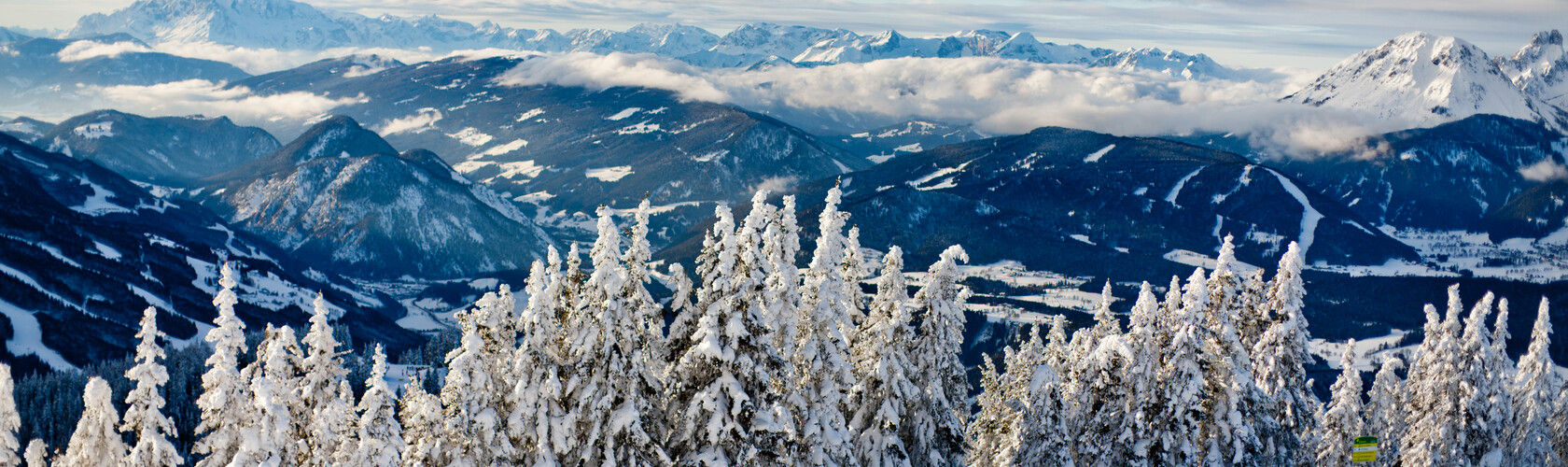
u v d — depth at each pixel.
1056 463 48.03
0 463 40.47
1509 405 63.66
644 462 38.62
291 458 42.94
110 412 40.56
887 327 46.44
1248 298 53.78
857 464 42.97
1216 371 46.09
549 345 40.69
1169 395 45.22
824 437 42.28
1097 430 47.59
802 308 43.84
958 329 49.06
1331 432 61.25
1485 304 63.31
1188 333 45.03
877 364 46.38
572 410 39.34
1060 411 48.78
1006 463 52.72
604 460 38.72
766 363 40.25
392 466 44.22
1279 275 53.22
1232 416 44.88
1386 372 64.44
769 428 39.16
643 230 40.47
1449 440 62.94
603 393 39.28
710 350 38.75
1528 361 69.06
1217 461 44.72
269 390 41.28
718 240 40.59
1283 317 52.28
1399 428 67.75
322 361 44.97
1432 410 64.25
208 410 41.25
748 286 39.41
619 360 39.03
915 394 46.50
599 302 39.50
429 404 40.53
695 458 39.31
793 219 42.16
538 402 39.59
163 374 40.41
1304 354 51.88
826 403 43.25
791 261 42.28
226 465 41.47
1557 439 71.88
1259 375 52.44
